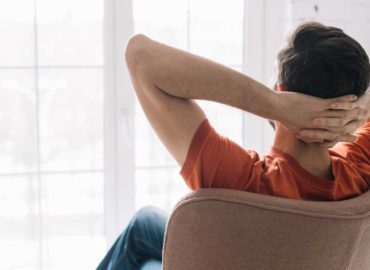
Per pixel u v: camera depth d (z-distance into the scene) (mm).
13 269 1886
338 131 920
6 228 1858
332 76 890
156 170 1968
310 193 936
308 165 955
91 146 1895
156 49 904
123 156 1922
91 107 1873
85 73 1850
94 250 1952
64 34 1809
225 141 921
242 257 853
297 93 916
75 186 1903
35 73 1803
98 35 1838
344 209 856
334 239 849
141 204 1974
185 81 879
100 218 1941
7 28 1757
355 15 1979
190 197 852
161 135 940
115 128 1904
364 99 941
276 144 982
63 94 1841
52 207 1891
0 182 1830
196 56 901
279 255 848
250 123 2037
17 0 1750
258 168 929
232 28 1957
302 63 902
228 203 831
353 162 1027
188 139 905
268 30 1987
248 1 1954
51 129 1849
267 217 829
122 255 1301
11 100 1798
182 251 879
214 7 1925
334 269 878
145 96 933
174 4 1883
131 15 1850
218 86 878
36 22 1775
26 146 1833
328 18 1966
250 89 882
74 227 1924
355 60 893
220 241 847
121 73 1874
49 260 1914
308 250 847
